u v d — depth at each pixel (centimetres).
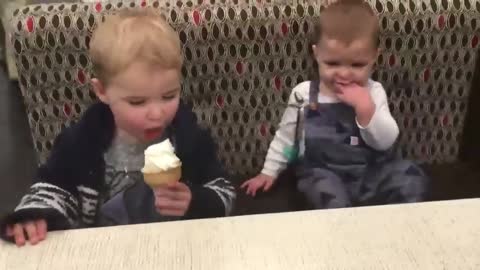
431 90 155
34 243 83
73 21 138
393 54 149
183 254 80
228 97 152
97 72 113
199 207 112
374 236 82
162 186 98
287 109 151
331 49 141
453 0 145
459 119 160
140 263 78
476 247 80
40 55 141
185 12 142
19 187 139
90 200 118
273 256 79
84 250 81
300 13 144
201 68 147
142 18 113
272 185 153
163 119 112
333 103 147
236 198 148
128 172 119
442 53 150
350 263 78
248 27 143
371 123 143
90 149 116
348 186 149
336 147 148
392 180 146
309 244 81
